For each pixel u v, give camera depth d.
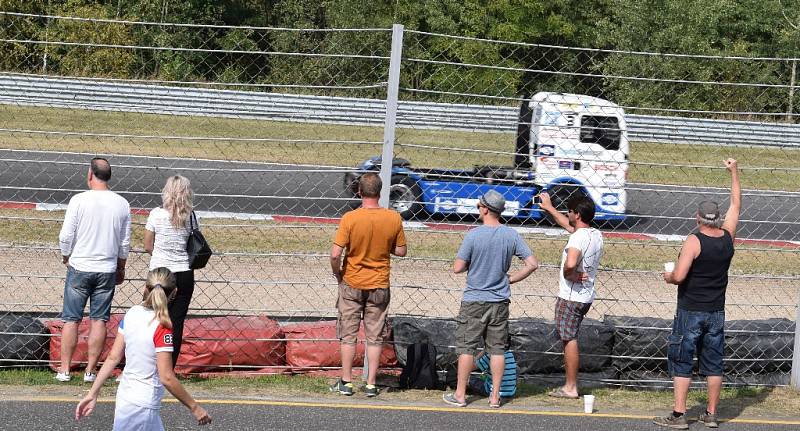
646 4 74.75
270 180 41.78
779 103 23.70
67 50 22.67
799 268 33.97
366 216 19.11
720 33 87.06
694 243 18.09
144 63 22.66
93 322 19.31
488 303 18.97
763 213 39.50
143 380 13.71
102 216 19.14
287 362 21.11
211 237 33.12
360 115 22.02
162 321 13.66
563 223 20.44
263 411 18.25
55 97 20.48
